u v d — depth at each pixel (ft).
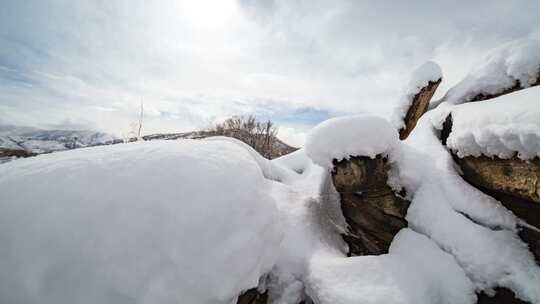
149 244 5.73
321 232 12.10
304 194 15.97
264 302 9.13
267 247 7.64
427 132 13.56
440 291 7.83
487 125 8.02
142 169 6.86
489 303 7.30
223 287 5.98
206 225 6.38
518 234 7.93
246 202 7.30
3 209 5.49
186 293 5.59
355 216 12.23
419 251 8.98
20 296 4.72
